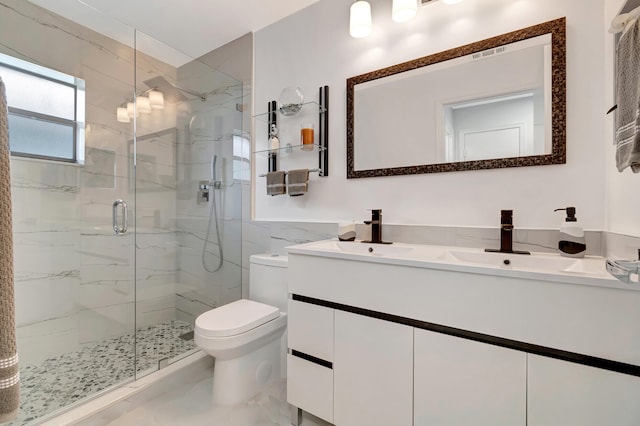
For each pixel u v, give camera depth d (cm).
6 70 174
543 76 131
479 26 146
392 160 168
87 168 206
